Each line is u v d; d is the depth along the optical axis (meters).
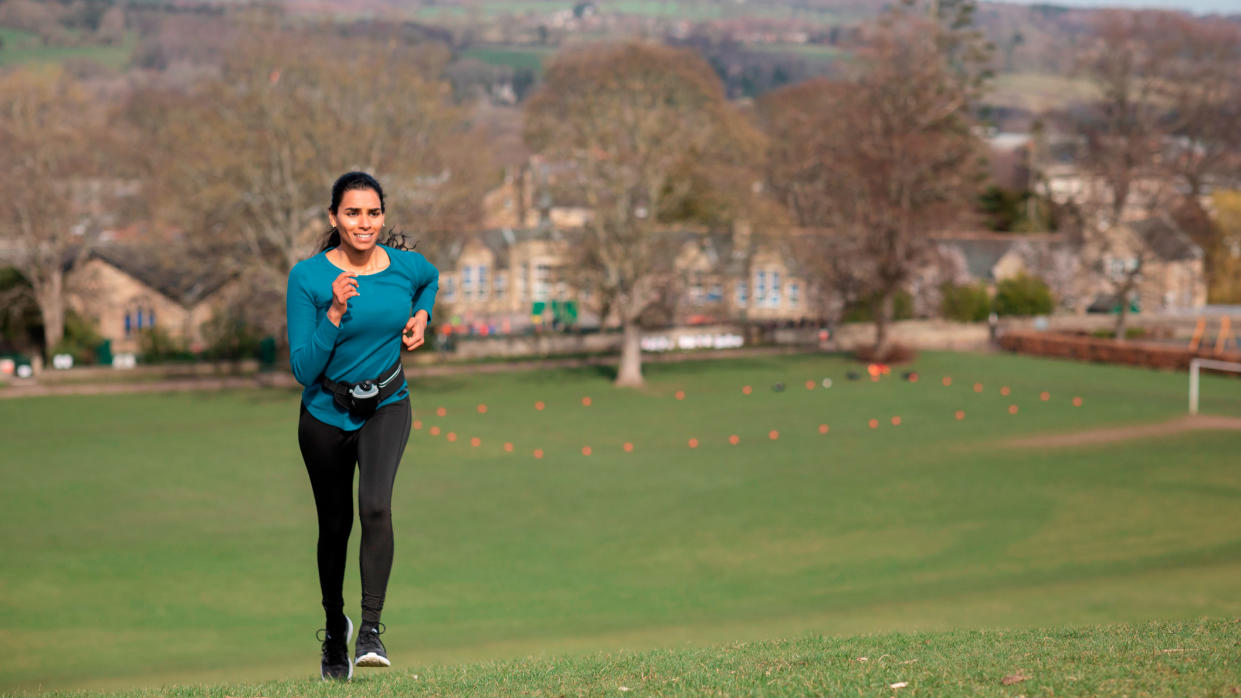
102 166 68.44
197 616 23.12
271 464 41.62
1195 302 105.19
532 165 100.69
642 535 30.98
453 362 70.88
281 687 7.41
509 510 34.28
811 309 85.62
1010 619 19.70
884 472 39.91
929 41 77.88
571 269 63.78
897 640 10.49
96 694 8.73
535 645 19.05
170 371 64.94
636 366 64.56
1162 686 6.07
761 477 39.25
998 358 77.94
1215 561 25.84
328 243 5.90
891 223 71.56
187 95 104.56
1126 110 88.44
